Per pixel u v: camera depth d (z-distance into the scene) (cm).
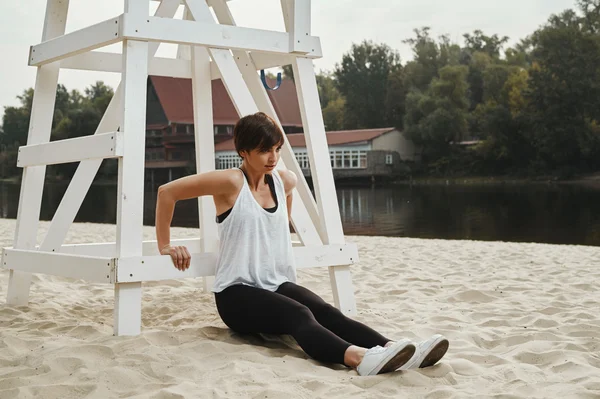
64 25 398
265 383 244
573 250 776
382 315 394
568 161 4656
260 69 423
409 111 5441
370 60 6956
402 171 5141
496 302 441
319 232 406
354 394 237
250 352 280
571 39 4691
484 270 599
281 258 313
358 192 3897
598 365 284
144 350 283
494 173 4959
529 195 3181
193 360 272
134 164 317
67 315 389
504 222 1764
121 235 311
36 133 393
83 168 409
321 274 574
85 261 324
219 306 309
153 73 438
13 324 356
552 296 460
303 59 387
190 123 5062
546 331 340
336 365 275
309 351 273
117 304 311
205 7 351
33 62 386
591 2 4972
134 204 315
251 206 304
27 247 395
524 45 6712
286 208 319
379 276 566
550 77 4728
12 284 404
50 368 261
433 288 496
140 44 325
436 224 1706
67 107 7338
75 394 236
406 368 263
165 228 315
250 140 296
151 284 515
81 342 302
